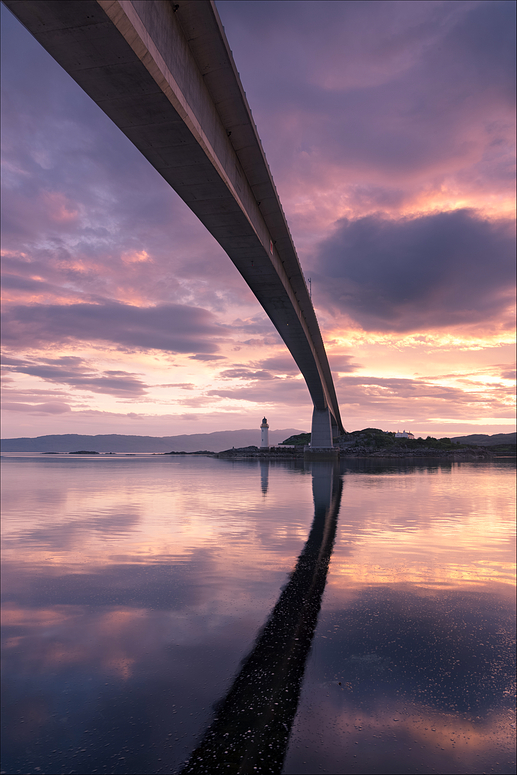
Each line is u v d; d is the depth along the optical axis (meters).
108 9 7.58
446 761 5.60
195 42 12.45
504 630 9.53
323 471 75.19
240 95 14.92
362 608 10.85
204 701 6.99
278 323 41.66
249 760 5.67
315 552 16.44
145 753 5.84
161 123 11.56
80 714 6.64
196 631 9.57
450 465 117.12
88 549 17.19
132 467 106.25
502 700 6.96
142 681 7.55
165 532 20.55
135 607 10.95
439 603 11.14
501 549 17.00
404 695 7.05
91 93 10.19
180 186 15.71
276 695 7.05
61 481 57.06
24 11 7.59
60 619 10.28
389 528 21.55
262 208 22.86
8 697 7.16
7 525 22.80
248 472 74.81
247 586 12.56
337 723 6.40
